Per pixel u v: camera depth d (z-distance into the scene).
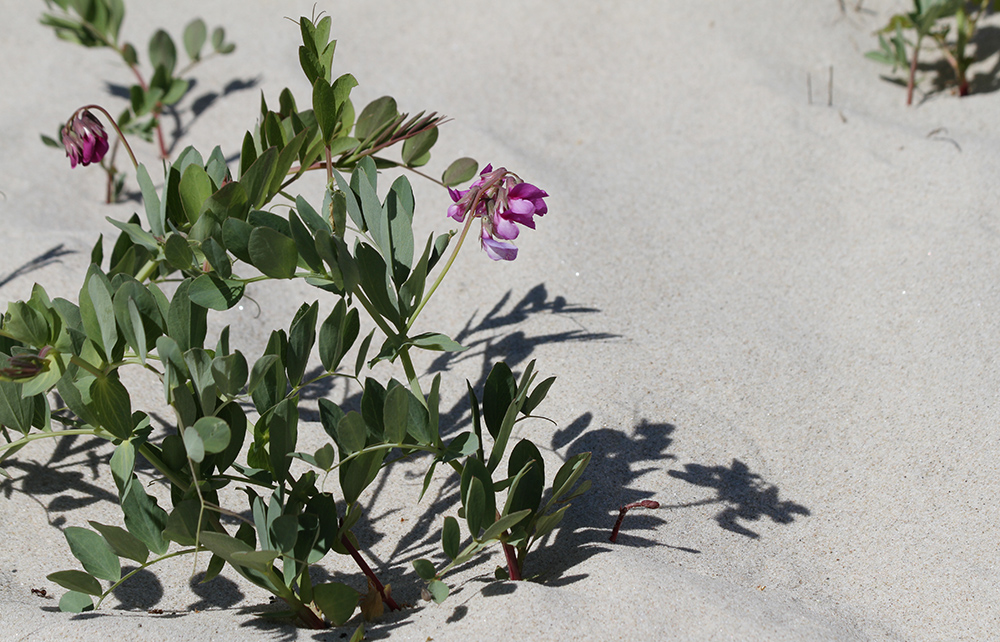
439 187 1.39
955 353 1.23
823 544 1.14
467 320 1.29
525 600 1.08
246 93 1.57
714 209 1.36
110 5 1.51
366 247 1.10
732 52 1.53
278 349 1.08
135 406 1.22
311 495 1.09
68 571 1.08
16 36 1.74
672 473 1.18
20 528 1.15
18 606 1.10
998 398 1.20
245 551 1.05
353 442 1.07
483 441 1.20
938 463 1.17
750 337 1.26
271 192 1.14
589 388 1.22
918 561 1.13
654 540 1.14
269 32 1.73
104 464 1.19
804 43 1.56
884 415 1.20
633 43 1.60
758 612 1.09
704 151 1.42
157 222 1.15
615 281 1.31
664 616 1.08
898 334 1.25
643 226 1.35
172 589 1.13
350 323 1.12
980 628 1.10
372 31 1.70
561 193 1.38
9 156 1.45
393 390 1.06
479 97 1.52
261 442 1.10
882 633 1.10
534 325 1.28
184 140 1.49
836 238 1.33
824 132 1.41
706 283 1.30
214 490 1.09
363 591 1.12
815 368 1.24
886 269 1.29
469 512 1.06
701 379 1.23
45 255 1.33
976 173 1.34
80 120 1.16
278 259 1.08
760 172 1.39
